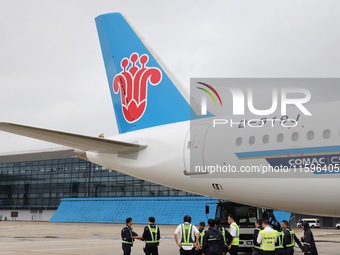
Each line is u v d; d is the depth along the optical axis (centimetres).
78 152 2097
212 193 1702
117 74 2089
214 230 1350
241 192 1586
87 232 4884
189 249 1365
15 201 11019
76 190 10169
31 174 10944
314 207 1457
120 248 2644
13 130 1520
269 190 1489
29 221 10281
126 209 8681
